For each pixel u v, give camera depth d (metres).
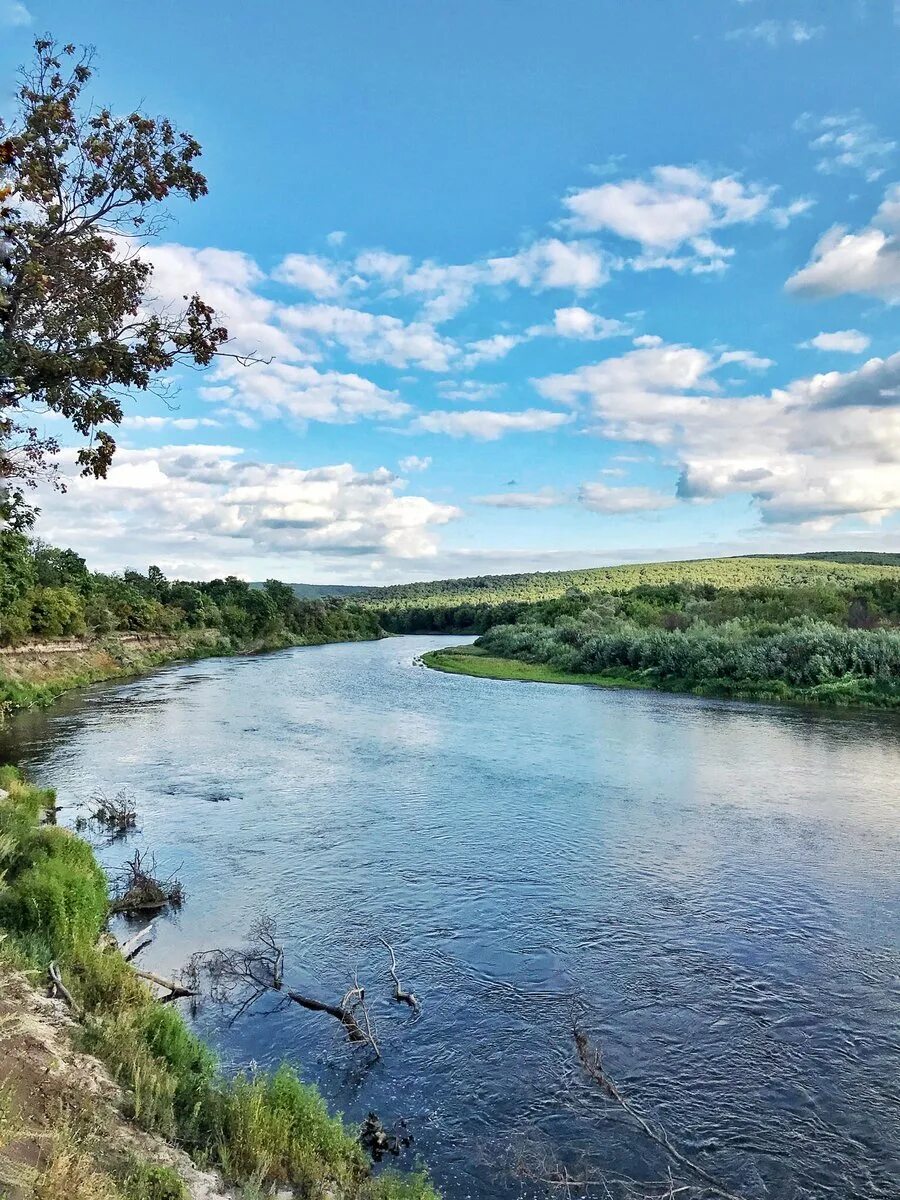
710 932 14.87
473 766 29.06
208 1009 12.28
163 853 19.30
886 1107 9.99
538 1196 8.59
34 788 23.58
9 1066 7.87
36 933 12.22
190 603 99.38
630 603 88.00
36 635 57.06
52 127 8.66
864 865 18.33
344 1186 8.25
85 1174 6.27
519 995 12.70
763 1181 8.80
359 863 18.66
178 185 9.16
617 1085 10.44
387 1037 11.57
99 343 8.69
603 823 21.80
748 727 37.00
